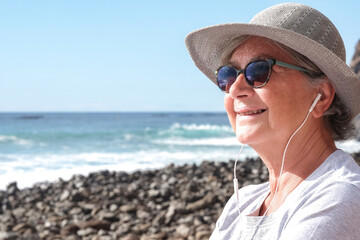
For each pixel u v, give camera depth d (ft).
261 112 6.42
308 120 6.44
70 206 35.32
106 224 28.76
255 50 6.47
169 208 31.12
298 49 6.06
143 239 25.76
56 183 47.09
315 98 6.43
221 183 42.60
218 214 30.19
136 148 101.60
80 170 64.28
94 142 120.06
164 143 114.83
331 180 5.54
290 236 5.34
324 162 6.06
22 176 58.44
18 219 32.83
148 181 47.62
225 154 85.30
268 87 6.25
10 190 42.68
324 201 5.35
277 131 6.35
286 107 6.26
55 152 93.50
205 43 7.49
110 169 65.10
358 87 6.35
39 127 220.23
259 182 43.62
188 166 54.24
